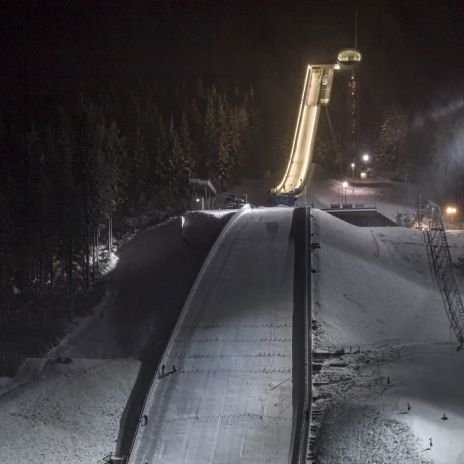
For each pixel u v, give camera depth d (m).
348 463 35.75
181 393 45.38
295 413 42.06
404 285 65.56
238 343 51.16
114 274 71.75
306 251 66.62
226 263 66.12
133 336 58.09
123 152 88.06
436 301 63.38
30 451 40.25
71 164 73.19
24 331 60.12
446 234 76.88
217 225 75.94
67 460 39.62
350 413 40.03
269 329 52.78
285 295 58.62
